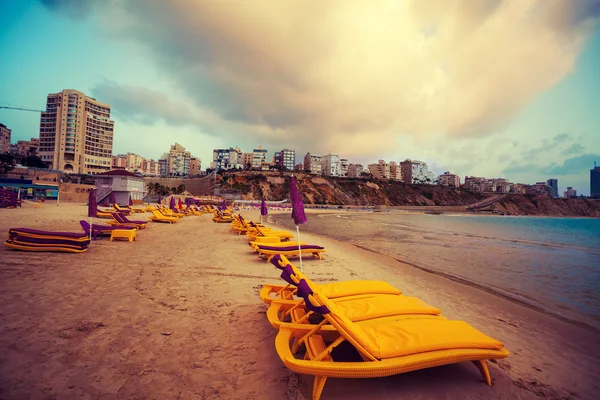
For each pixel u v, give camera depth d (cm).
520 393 273
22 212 2044
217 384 258
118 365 282
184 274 664
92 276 605
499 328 455
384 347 244
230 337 354
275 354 316
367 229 2586
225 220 2372
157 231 1538
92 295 488
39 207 2786
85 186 5009
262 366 291
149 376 266
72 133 11025
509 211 14212
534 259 1159
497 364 331
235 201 7350
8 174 5716
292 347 306
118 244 1041
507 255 1247
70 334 343
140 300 475
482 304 573
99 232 1105
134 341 334
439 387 271
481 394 265
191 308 450
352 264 914
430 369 302
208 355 309
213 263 800
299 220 508
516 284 755
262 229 1337
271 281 636
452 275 831
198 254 923
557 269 964
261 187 10562
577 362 354
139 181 4606
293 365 229
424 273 835
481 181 19575
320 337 290
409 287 668
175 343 334
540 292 686
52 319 383
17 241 805
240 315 428
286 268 336
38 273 604
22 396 228
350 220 4262
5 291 484
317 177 12150
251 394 245
